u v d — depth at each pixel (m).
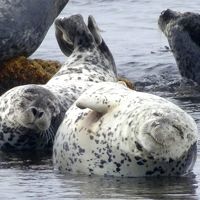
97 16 94.19
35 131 42.91
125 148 36.12
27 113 42.00
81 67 51.31
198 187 35.00
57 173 37.84
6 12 57.50
